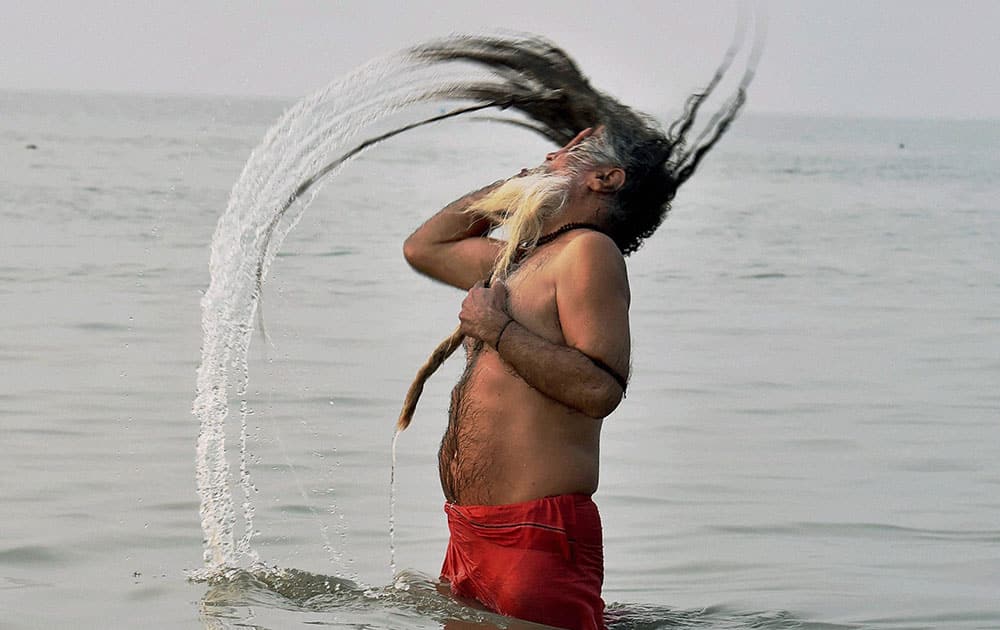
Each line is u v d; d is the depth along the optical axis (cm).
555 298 596
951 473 1053
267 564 737
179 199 3612
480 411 603
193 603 658
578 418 600
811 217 4212
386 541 808
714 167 8488
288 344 1503
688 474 1025
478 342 621
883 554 827
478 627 593
